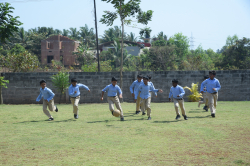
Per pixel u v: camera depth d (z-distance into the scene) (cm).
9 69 2478
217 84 1029
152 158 501
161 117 1055
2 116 1149
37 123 947
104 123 927
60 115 1176
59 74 1816
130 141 645
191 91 1816
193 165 456
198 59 4628
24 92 1888
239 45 4934
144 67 5031
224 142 616
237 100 1833
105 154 534
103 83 1877
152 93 1872
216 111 1191
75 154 537
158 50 5028
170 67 4903
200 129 775
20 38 6644
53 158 511
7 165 470
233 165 452
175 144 607
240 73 1825
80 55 5328
